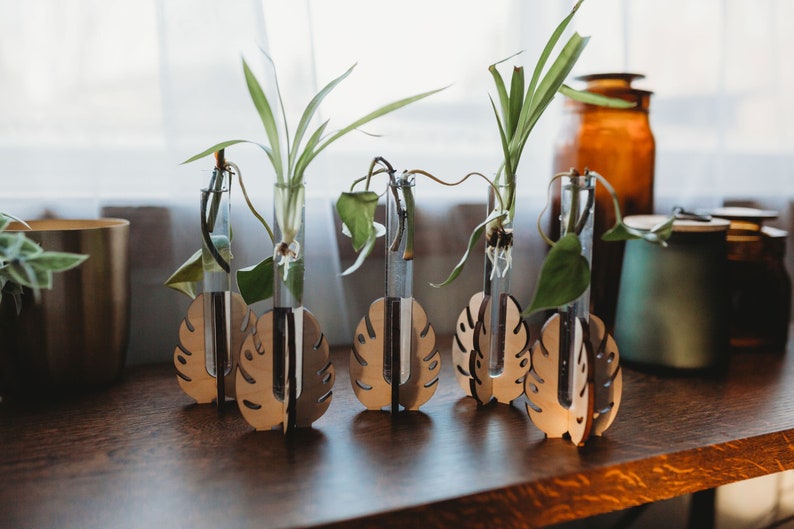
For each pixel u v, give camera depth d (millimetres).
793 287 1112
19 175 712
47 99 714
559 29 579
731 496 965
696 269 722
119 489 479
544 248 923
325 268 837
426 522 462
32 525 432
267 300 826
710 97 1009
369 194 544
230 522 436
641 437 577
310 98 788
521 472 507
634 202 834
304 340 584
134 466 515
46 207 725
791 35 1075
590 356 539
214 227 610
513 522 490
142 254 766
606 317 846
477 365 631
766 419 620
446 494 471
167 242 774
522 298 931
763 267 845
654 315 737
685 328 728
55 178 725
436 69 855
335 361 785
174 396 669
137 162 752
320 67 811
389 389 630
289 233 542
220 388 626
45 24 707
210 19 753
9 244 481
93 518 441
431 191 882
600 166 817
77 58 718
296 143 544
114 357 678
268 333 575
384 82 836
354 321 868
